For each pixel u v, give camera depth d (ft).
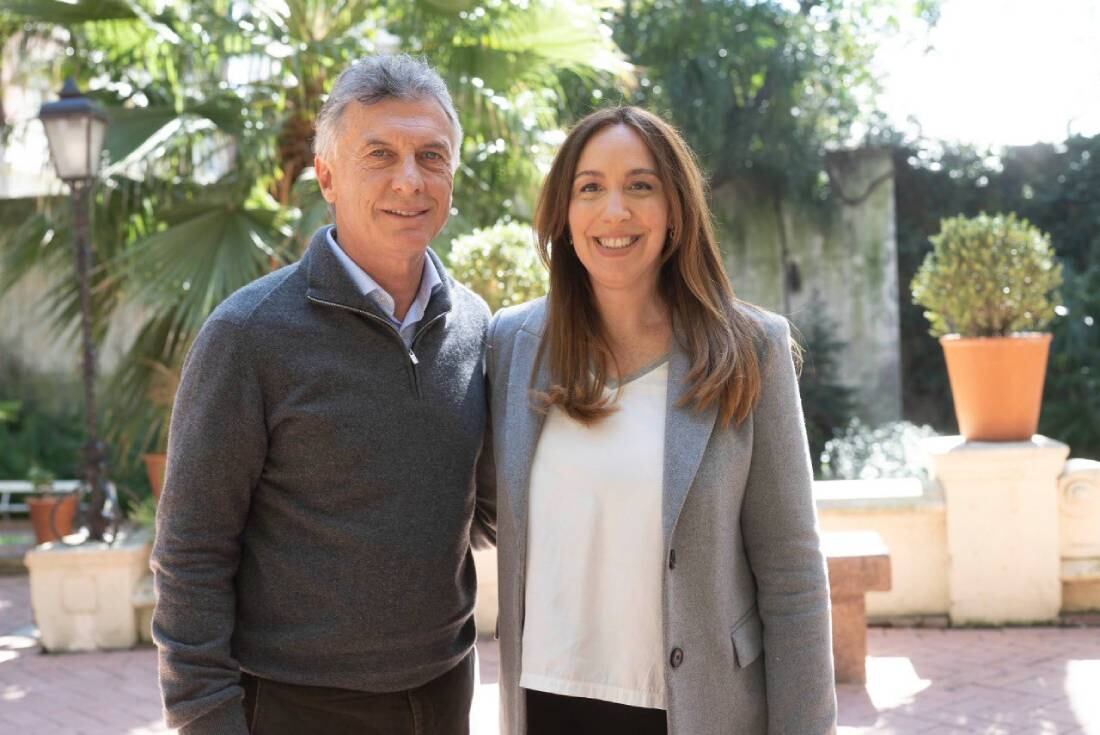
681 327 6.08
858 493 16.29
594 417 5.92
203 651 5.71
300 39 21.54
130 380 20.94
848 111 37.60
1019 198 35.12
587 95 32.86
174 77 21.08
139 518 20.52
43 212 21.90
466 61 21.63
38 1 20.68
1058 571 15.56
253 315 5.88
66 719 13.73
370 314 5.99
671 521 5.64
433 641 6.20
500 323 6.70
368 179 6.10
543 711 6.00
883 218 33.91
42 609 16.90
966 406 16.25
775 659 5.96
